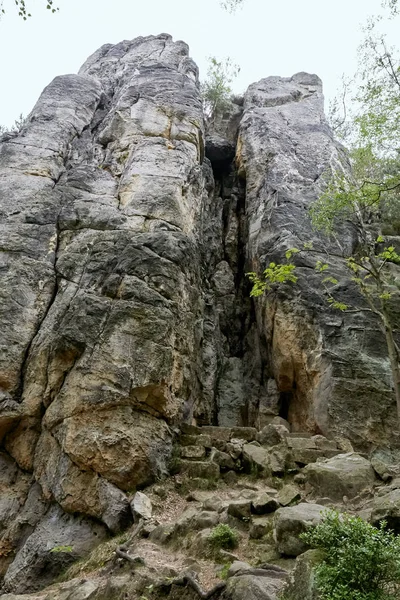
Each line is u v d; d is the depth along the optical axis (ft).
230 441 34.94
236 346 52.80
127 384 31.68
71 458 30.12
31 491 31.91
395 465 33.01
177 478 31.04
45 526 29.37
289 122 68.28
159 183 47.73
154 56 81.00
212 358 46.52
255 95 78.54
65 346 33.42
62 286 38.73
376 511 20.94
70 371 33.37
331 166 57.67
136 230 42.78
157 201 45.57
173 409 34.73
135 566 21.67
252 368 49.34
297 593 15.90
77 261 40.19
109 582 20.62
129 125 57.06
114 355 32.58
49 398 33.24
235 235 60.75
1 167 48.32
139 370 32.32
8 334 35.83
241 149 67.00
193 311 40.78
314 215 39.91
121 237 40.93
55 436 31.91
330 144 62.49
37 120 56.24
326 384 38.40
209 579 19.77
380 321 41.04
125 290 35.63
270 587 17.39
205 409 42.98
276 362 43.04
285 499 26.40
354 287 43.29
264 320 46.78
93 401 30.89
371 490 27.02
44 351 34.73
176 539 24.08
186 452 33.09
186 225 46.57
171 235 40.78
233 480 31.14
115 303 35.14
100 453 29.71
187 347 38.24
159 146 53.21
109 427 30.58
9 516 30.71
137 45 87.20
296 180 55.77
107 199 46.80
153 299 35.37
